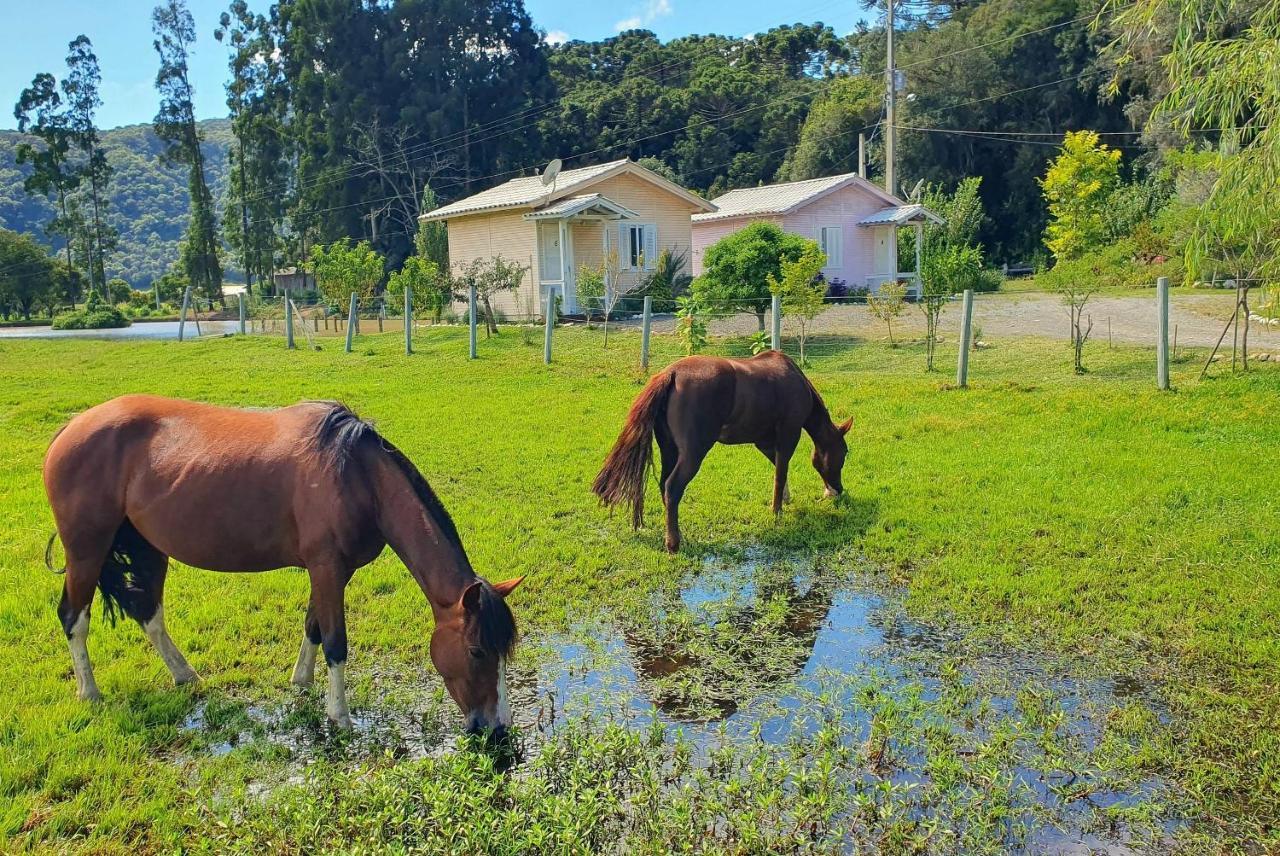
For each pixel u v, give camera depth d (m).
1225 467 8.23
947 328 18.36
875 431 10.52
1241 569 6.08
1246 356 12.09
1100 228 27.48
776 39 63.38
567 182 24.75
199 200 56.28
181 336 26.20
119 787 3.85
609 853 3.57
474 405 12.98
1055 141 40.28
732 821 3.61
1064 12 39.44
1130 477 8.16
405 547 4.29
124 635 5.41
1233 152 5.47
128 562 4.68
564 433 10.98
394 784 3.63
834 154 45.72
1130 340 15.50
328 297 25.58
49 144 57.47
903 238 29.92
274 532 4.39
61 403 13.67
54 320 42.66
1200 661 5.00
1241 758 4.07
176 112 55.12
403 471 4.36
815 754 4.17
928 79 41.03
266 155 54.47
